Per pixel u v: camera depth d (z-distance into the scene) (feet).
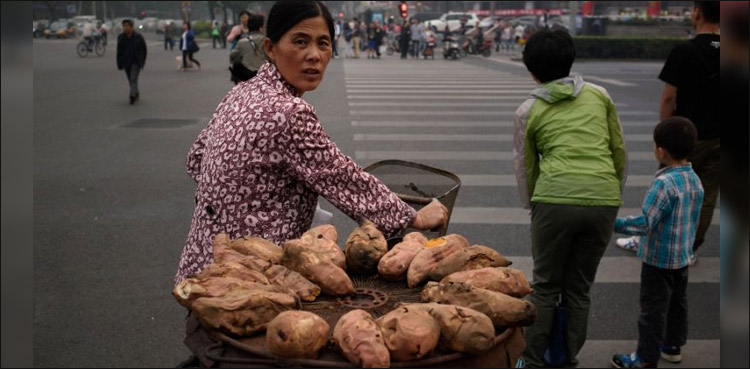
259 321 5.18
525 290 5.82
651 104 44.96
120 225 18.66
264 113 6.68
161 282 14.73
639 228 11.02
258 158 6.74
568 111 10.70
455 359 4.94
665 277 11.18
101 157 27.53
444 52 97.96
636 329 13.02
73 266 15.55
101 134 32.81
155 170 25.29
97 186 22.85
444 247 6.32
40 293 13.99
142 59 44.83
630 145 30.66
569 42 10.84
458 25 148.05
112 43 144.87
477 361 5.03
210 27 196.85
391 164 8.96
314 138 6.71
